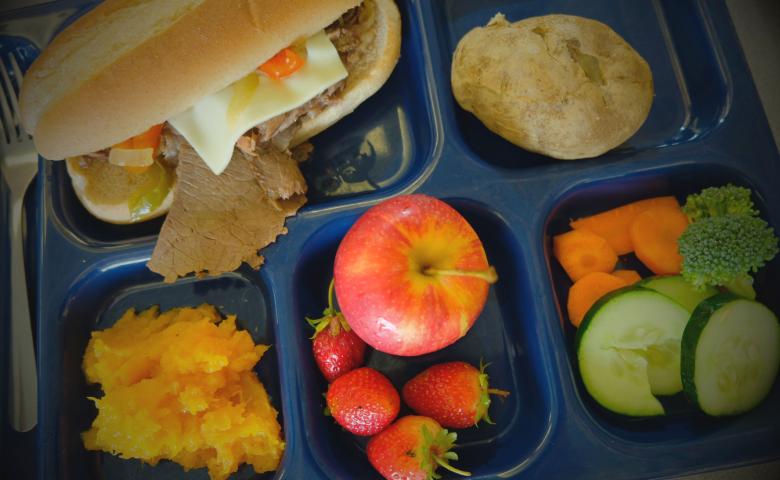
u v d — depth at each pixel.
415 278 0.23
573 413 0.25
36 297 0.30
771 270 0.27
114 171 0.30
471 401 0.25
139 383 0.26
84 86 0.26
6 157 0.31
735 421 0.25
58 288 0.28
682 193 0.30
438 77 0.30
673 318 0.26
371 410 0.25
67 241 0.29
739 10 0.33
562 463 0.25
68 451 0.27
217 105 0.28
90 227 0.30
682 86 0.32
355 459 0.27
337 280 0.24
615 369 0.26
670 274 0.28
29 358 0.28
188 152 0.29
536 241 0.27
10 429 0.28
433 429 0.24
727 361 0.24
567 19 0.29
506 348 0.29
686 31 0.31
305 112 0.29
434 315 0.23
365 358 0.28
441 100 0.29
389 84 0.33
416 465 0.24
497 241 0.29
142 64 0.26
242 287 0.30
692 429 0.26
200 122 0.28
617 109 0.27
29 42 0.32
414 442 0.24
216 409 0.26
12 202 0.30
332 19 0.27
